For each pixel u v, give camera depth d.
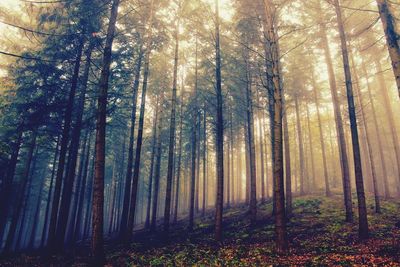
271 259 9.10
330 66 18.91
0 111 15.40
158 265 10.11
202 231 16.53
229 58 19.34
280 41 20.16
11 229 17.80
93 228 9.51
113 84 16.95
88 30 13.91
